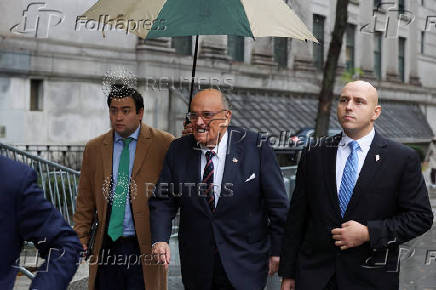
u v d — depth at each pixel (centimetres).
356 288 318
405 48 2730
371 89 322
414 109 2783
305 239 335
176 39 1630
